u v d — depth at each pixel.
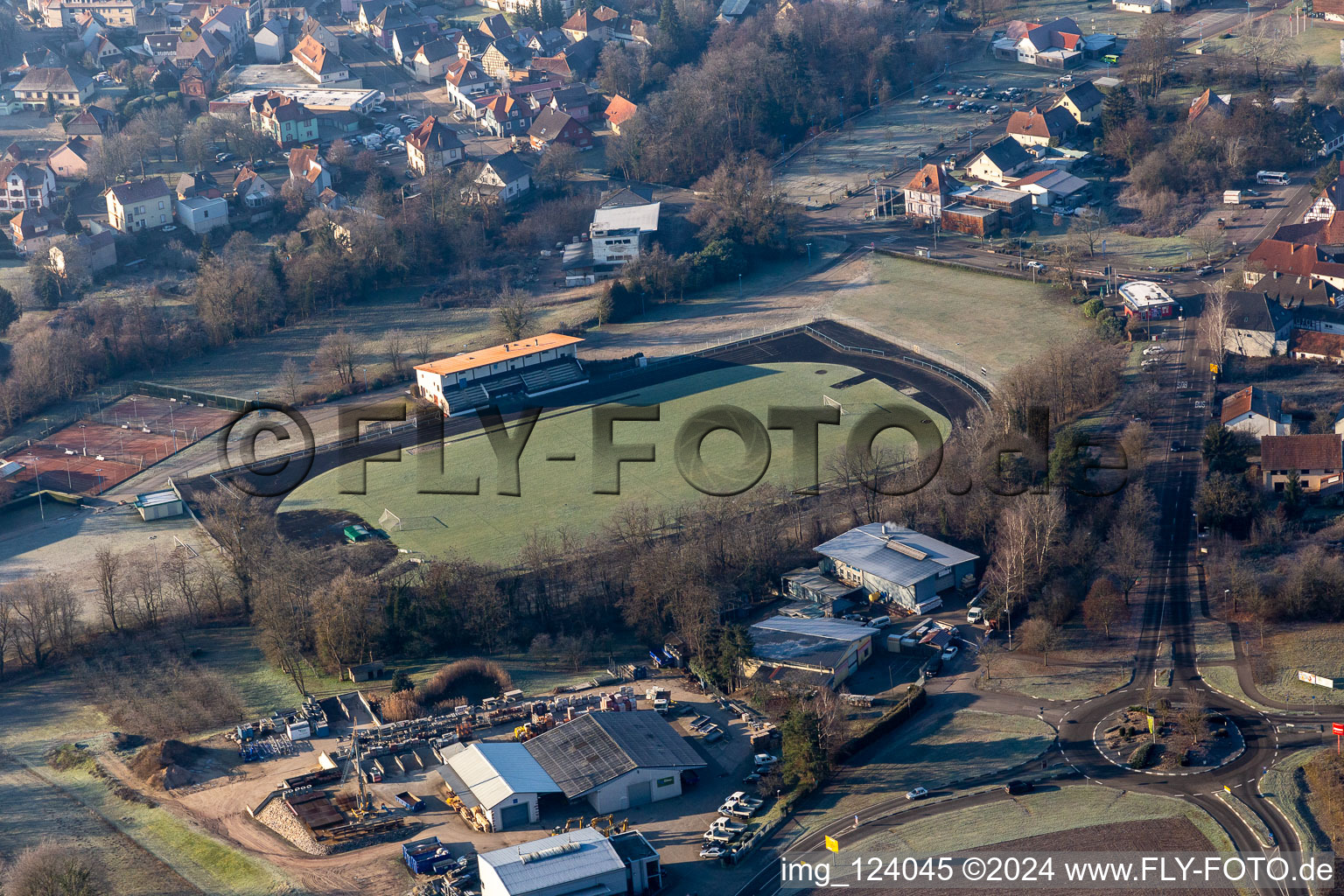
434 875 195.62
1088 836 196.12
